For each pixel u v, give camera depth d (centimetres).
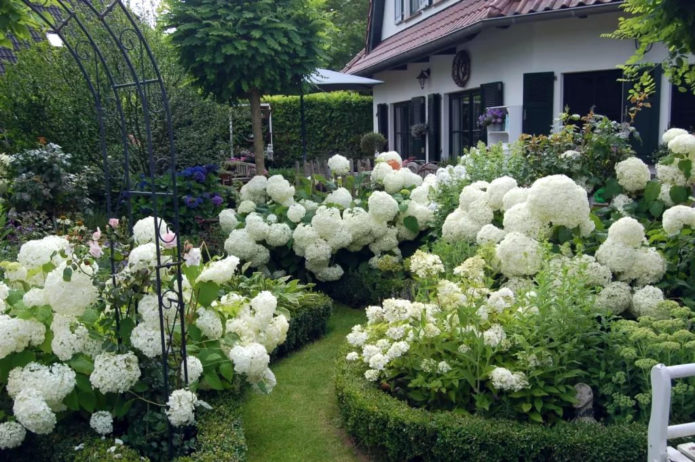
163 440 317
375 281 619
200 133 1081
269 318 395
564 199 427
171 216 764
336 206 651
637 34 592
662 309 356
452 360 350
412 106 1503
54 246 349
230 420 340
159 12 794
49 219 809
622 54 888
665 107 880
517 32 992
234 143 1612
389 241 638
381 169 710
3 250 574
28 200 755
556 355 333
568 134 557
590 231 445
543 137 571
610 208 503
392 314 361
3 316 312
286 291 550
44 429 300
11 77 1004
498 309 354
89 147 1021
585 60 918
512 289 416
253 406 428
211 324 343
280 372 485
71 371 310
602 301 386
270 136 1952
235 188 878
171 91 1025
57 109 989
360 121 2005
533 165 567
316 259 625
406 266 543
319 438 383
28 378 304
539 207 433
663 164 491
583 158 532
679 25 460
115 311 319
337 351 524
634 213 495
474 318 344
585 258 397
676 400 318
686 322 344
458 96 1282
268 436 387
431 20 1429
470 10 1140
